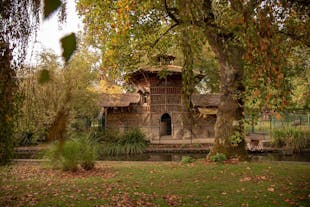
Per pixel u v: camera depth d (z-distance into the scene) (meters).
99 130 23.62
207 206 6.58
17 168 11.53
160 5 8.12
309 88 18.25
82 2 9.31
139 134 23.30
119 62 12.19
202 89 35.97
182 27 3.63
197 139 28.03
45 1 0.73
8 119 2.96
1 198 7.16
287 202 6.61
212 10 5.60
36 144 20.36
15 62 2.61
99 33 10.20
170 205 6.66
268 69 3.04
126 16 9.08
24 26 2.08
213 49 10.62
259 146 20.88
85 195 7.48
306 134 21.06
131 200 7.03
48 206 6.55
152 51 14.21
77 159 10.92
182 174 10.00
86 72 22.02
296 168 10.59
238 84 10.52
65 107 0.81
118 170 11.14
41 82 0.84
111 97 29.95
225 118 12.52
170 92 29.61
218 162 11.96
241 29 3.40
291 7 4.17
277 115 4.33
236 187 8.11
